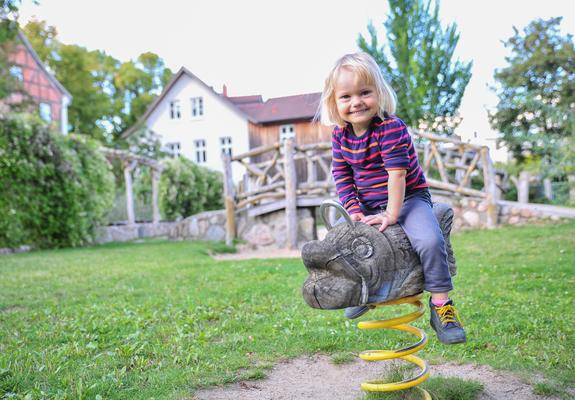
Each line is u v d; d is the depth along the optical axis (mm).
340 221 2404
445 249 2428
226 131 33938
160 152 30688
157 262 9305
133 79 50750
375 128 2426
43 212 13211
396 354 2479
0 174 12156
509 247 8867
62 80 46469
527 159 24500
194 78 34219
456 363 3295
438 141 13016
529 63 23703
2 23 14977
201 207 22312
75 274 7746
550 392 2723
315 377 3129
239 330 4188
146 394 2789
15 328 4320
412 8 21000
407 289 2359
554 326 3918
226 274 7414
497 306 4715
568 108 14328
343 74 2373
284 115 33281
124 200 20375
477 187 18844
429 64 21219
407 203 2488
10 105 29281
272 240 12805
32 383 2951
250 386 2967
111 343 3809
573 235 9680
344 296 2221
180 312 4785
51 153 13289
